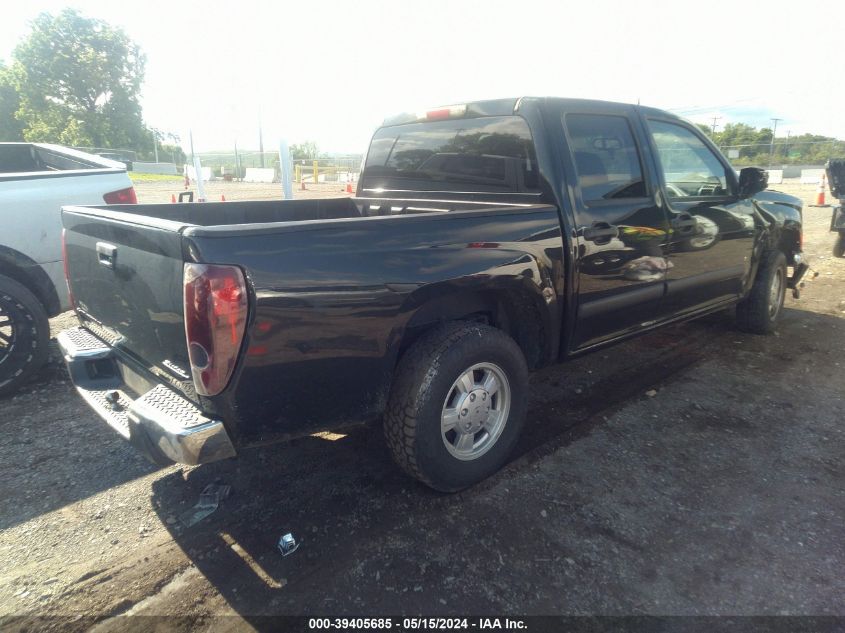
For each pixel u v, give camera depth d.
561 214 3.23
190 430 2.19
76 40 52.75
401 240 2.59
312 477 3.14
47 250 4.41
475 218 2.86
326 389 2.46
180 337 2.32
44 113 53.09
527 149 3.34
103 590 2.34
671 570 2.44
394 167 4.34
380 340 2.55
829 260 9.15
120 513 2.84
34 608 2.25
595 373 4.59
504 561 2.49
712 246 4.38
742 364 4.77
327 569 2.45
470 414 2.93
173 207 3.81
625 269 3.64
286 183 8.04
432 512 2.82
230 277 2.12
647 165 3.81
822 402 4.05
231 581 2.39
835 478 3.12
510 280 2.95
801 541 2.62
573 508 2.86
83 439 3.56
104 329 3.06
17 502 2.92
